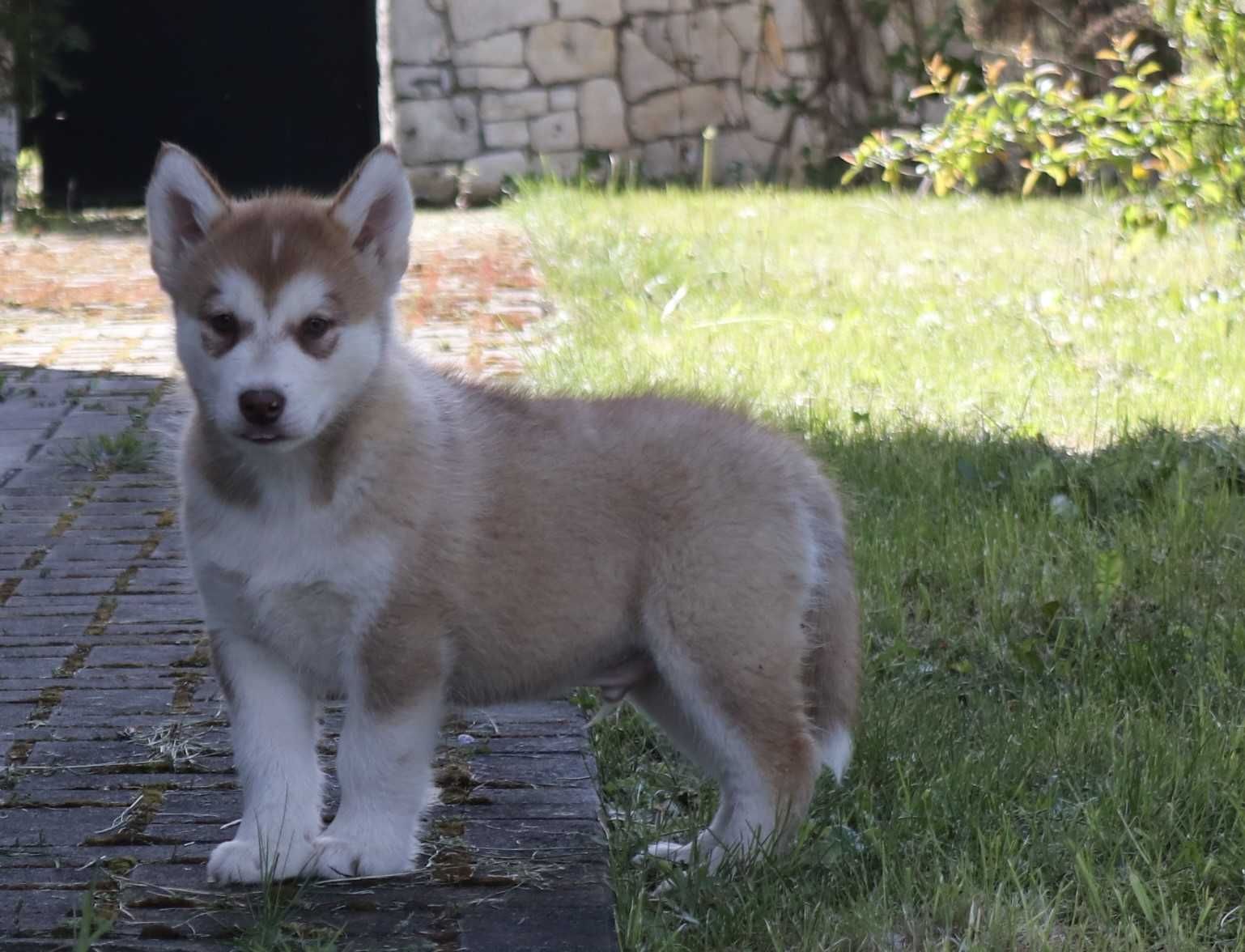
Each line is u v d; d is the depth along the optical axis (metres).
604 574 6.41
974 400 13.41
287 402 5.75
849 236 23.22
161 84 35.66
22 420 13.70
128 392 14.64
